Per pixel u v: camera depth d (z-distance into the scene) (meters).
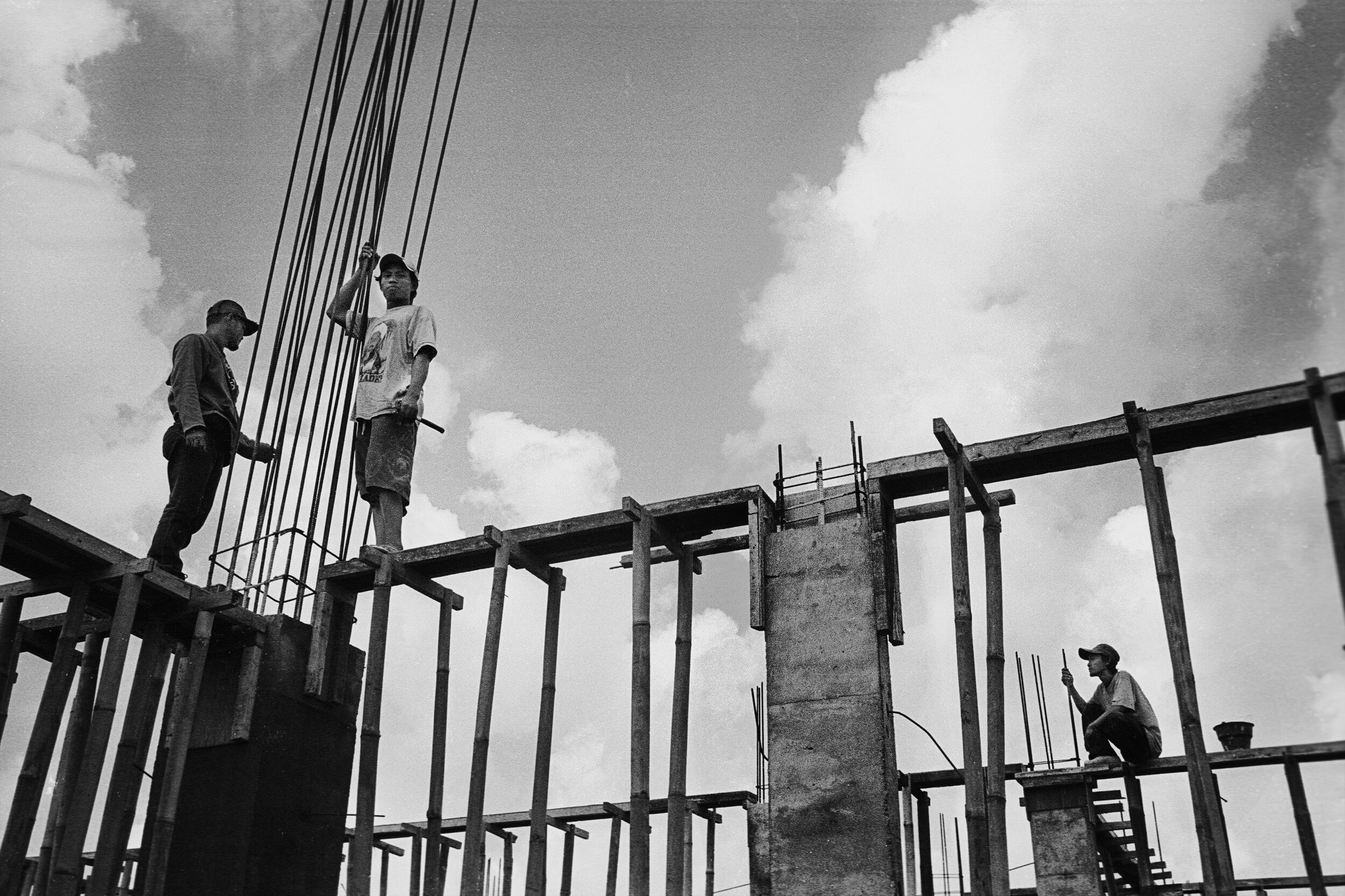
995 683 9.32
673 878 9.60
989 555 10.00
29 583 10.41
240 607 10.97
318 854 10.98
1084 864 9.73
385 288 12.85
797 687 9.99
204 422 11.01
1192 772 8.13
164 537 10.61
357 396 12.27
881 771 9.48
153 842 9.99
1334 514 7.75
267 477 12.05
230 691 11.04
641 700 10.09
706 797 13.21
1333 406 8.30
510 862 14.79
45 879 10.67
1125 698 10.36
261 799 10.62
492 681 10.60
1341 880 11.70
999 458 9.84
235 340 11.73
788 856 9.52
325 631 11.46
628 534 11.11
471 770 10.31
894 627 10.08
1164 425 9.17
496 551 11.13
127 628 9.84
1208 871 7.86
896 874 9.20
